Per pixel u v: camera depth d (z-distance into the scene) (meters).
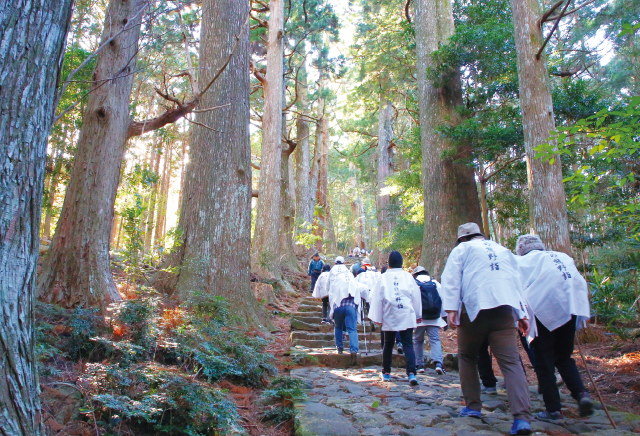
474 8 13.45
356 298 6.58
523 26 7.95
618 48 15.56
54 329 3.95
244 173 8.01
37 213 1.80
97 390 3.01
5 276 1.66
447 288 3.38
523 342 4.12
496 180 13.01
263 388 4.72
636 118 3.69
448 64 11.58
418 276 6.23
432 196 11.51
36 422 1.73
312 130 34.09
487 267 3.28
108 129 5.50
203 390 3.27
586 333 7.40
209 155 7.84
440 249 10.98
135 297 5.35
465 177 11.46
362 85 21.69
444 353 7.06
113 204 5.54
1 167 1.66
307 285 14.72
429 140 11.91
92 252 5.15
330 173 42.22
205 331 4.72
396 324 5.00
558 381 5.00
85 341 3.76
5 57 1.69
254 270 12.89
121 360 3.61
